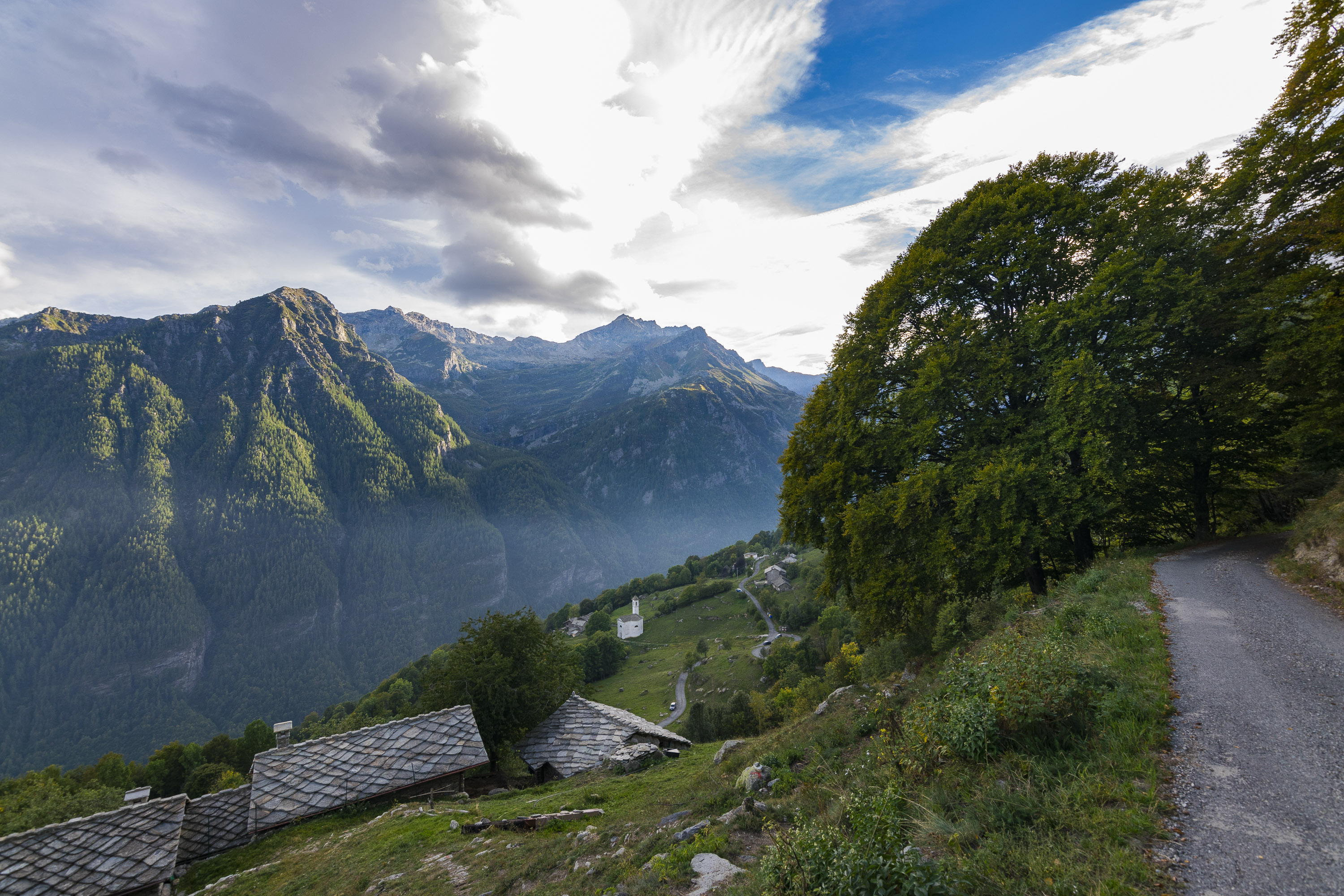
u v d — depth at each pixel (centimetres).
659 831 1109
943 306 2241
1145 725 795
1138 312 2011
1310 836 537
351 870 1609
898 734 1031
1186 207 2134
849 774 998
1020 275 2091
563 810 1702
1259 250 2045
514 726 3281
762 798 1070
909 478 2030
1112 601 1498
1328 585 1445
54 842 2080
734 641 12131
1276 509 2622
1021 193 2141
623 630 14862
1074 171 2203
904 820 720
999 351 2044
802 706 4697
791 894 604
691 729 5822
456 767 2533
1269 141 2005
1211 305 2023
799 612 11838
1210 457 2373
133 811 2258
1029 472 1833
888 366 2322
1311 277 1831
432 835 1731
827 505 2406
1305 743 714
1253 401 2116
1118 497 2053
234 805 2486
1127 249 1973
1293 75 1864
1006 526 1825
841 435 2352
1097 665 984
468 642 3691
